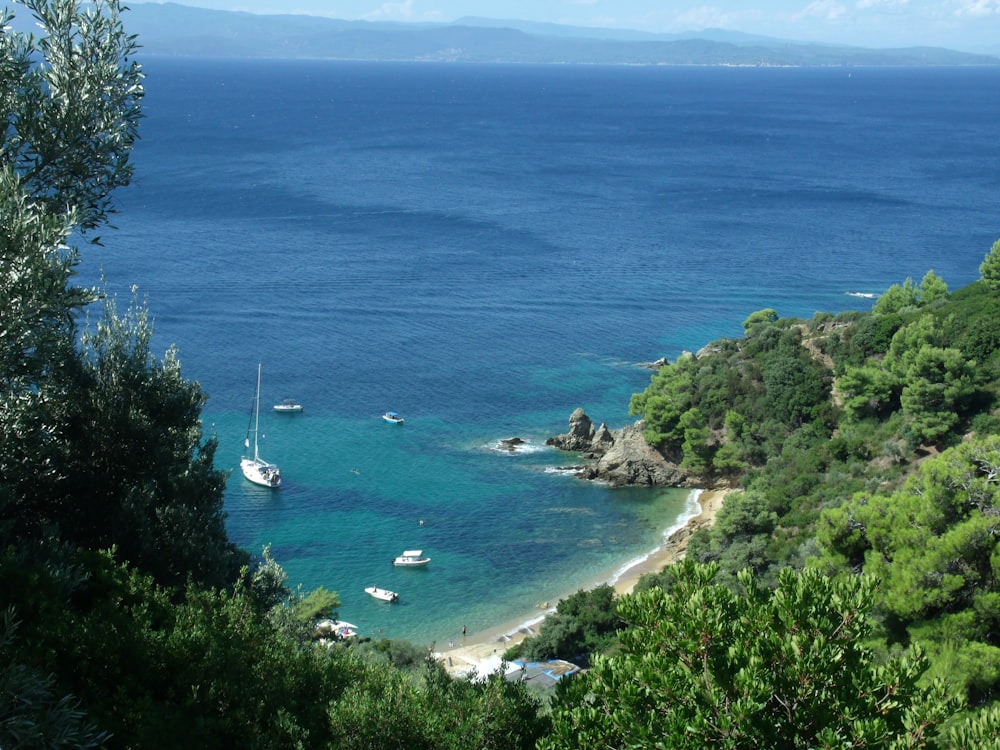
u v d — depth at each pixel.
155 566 23.50
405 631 61.59
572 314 128.75
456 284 142.12
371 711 17.97
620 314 129.00
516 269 152.38
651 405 85.44
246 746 17.77
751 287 143.50
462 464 86.31
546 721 18.50
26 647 17.23
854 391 77.88
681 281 146.62
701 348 111.50
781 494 68.25
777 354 88.38
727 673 15.67
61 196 20.45
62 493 24.14
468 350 113.81
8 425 20.66
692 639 15.87
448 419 95.12
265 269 146.12
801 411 82.38
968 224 193.00
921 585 34.94
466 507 78.88
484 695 18.62
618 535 75.44
